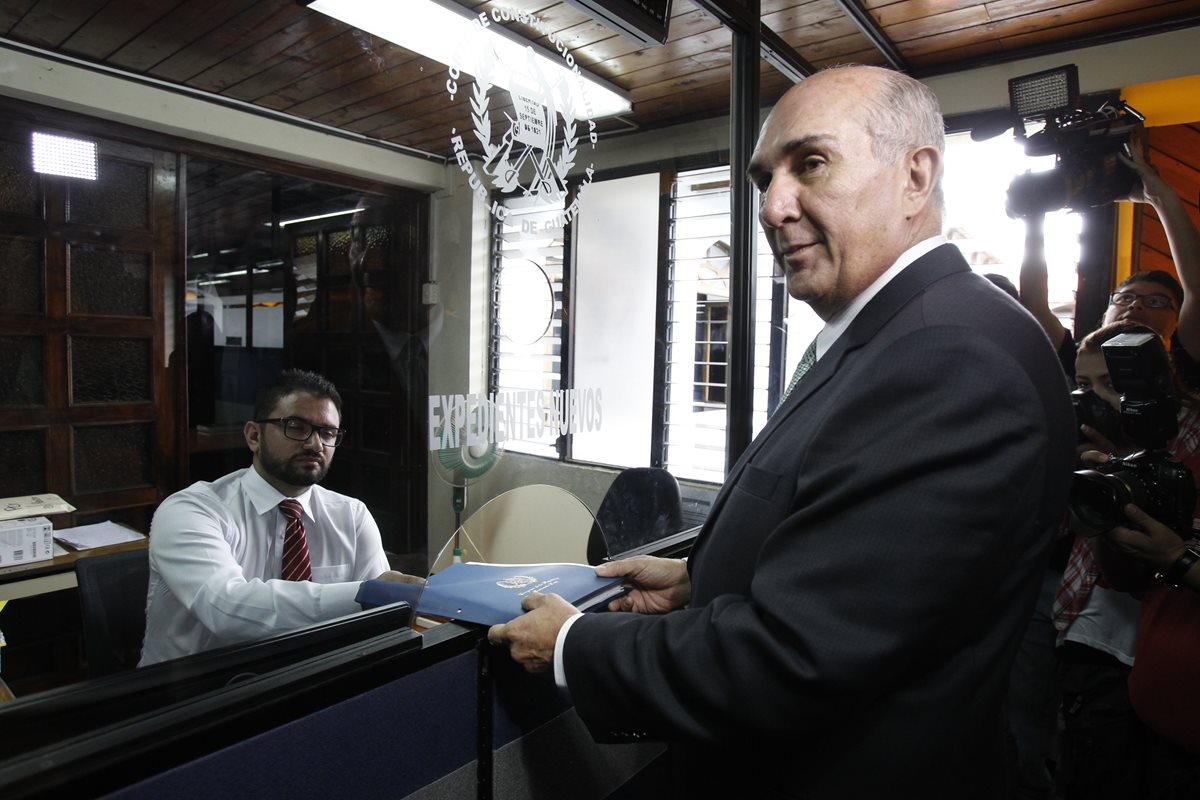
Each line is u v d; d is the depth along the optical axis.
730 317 1.67
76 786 0.57
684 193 1.53
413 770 0.84
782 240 0.82
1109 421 1.42
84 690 0.64
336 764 0.76
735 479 0.85
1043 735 1.69
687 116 1.52
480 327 1.09
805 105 0.78
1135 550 1.13
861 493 0.64
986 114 2.45
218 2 0.76
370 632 0.86
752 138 1.62
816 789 0.72
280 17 0.81
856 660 0.61
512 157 1.12
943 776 0.70
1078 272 2.35
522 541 1.19
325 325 0.89
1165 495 1.17
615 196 1.36
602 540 1.38
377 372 0.95
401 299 0.98
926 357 0.66
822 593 0.63
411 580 0.98
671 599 1.04
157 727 0.63
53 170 0.67
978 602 0.67
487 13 1.04
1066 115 1.78
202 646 0.78
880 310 0.76
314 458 0.86
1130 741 1.35
